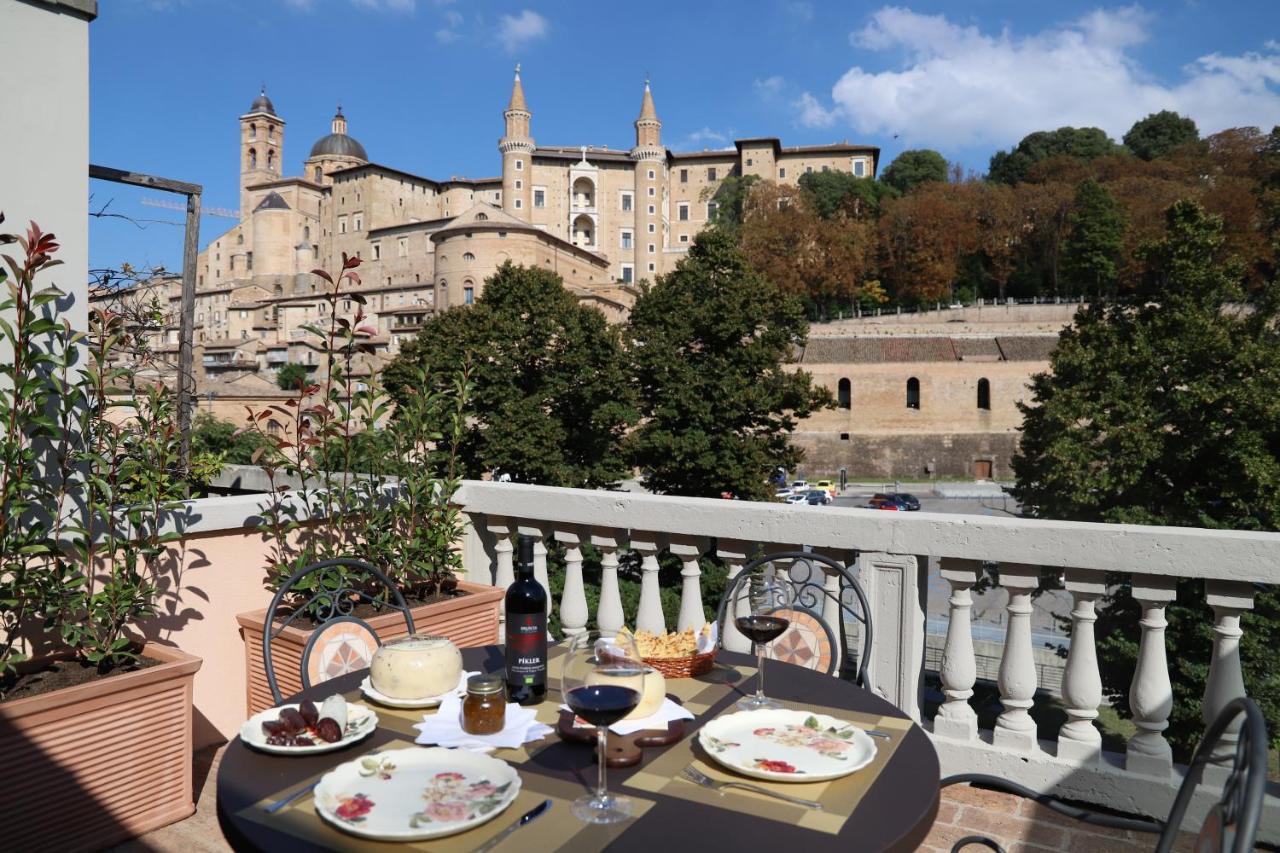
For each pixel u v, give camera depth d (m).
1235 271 26.80
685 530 4.46
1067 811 2.39
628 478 31.06
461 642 4.64
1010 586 3.73
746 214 104.88
